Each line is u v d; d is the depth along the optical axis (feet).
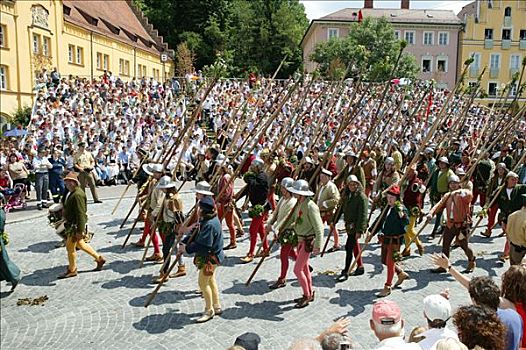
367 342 23.48
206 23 229.45
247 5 228.43
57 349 23.11
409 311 26.99
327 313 26.76
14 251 38.11
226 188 35.65
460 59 212.02
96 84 108.99
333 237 41.93
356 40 152.87
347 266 31.73
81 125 80.43
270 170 44.78
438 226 41.27
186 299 28.76
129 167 74.23
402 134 63.10
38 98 94.63
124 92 108.17
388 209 30.71
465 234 32.73
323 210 35.29
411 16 218.18
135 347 23.15
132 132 83.51
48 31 126.82
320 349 12.30
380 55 147.95
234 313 26.76
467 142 72.23
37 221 48.26
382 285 30.91
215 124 90.27
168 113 95.86
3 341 23.93
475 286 15.25
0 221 29.04
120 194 63.98
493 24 209.26
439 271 33.30
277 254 37.40
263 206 35.32
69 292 29.94
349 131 78.74
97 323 25.73
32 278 32.32
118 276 32.63
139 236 42.45
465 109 54.75
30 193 62.80
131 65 180.55
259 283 31.22
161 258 35.76
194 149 73.92
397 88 105.70
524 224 27.27
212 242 25.38
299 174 42.80
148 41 200.85
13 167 53.83
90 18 155.94
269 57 198.70
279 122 77.51
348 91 92.02
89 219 48.88
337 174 46.73
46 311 27.25
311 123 75.31
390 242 28.68
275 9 204.64
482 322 12.94
